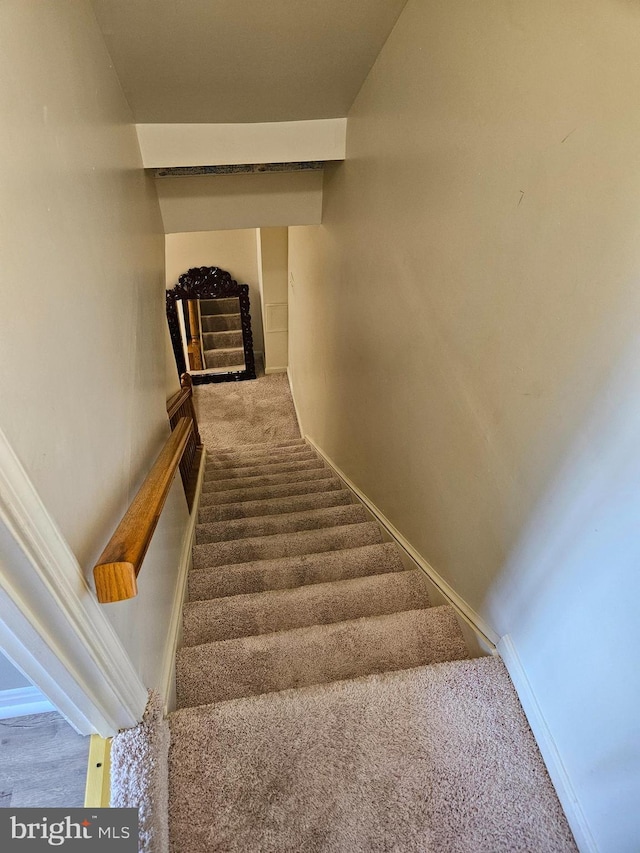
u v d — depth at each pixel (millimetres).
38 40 737
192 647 1291
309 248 3207
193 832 871
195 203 2518
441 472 1311
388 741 998
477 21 868
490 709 1042
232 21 1285
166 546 1407
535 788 939
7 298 522
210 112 1845
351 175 1994
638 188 557
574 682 855
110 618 795
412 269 1356
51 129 751
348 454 2545
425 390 1354
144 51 1375
